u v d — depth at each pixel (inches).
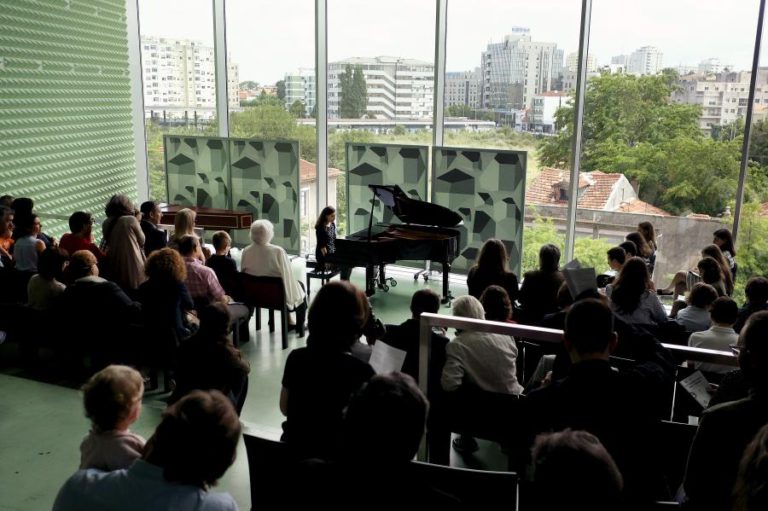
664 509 75.7
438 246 292.8
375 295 321.7
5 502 143.3
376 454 62.9
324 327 101.0
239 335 254.5
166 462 74.5
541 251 200.2
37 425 178.7
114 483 75.5
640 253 260.4
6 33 303.7
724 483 84.2
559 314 164.2
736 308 152.8
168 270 190.9
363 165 357.7
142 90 402.6
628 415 90.9
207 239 401.7
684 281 265.9
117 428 99.3
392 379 66.6
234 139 384.2
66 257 210.1
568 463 55.8
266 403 202.5
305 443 95.3
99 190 374.6
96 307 196.4
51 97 333.7
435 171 341.7
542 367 152.2
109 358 216.1
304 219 386.3
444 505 65.1
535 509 58.8
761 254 292.0
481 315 148.3
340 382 100.7
